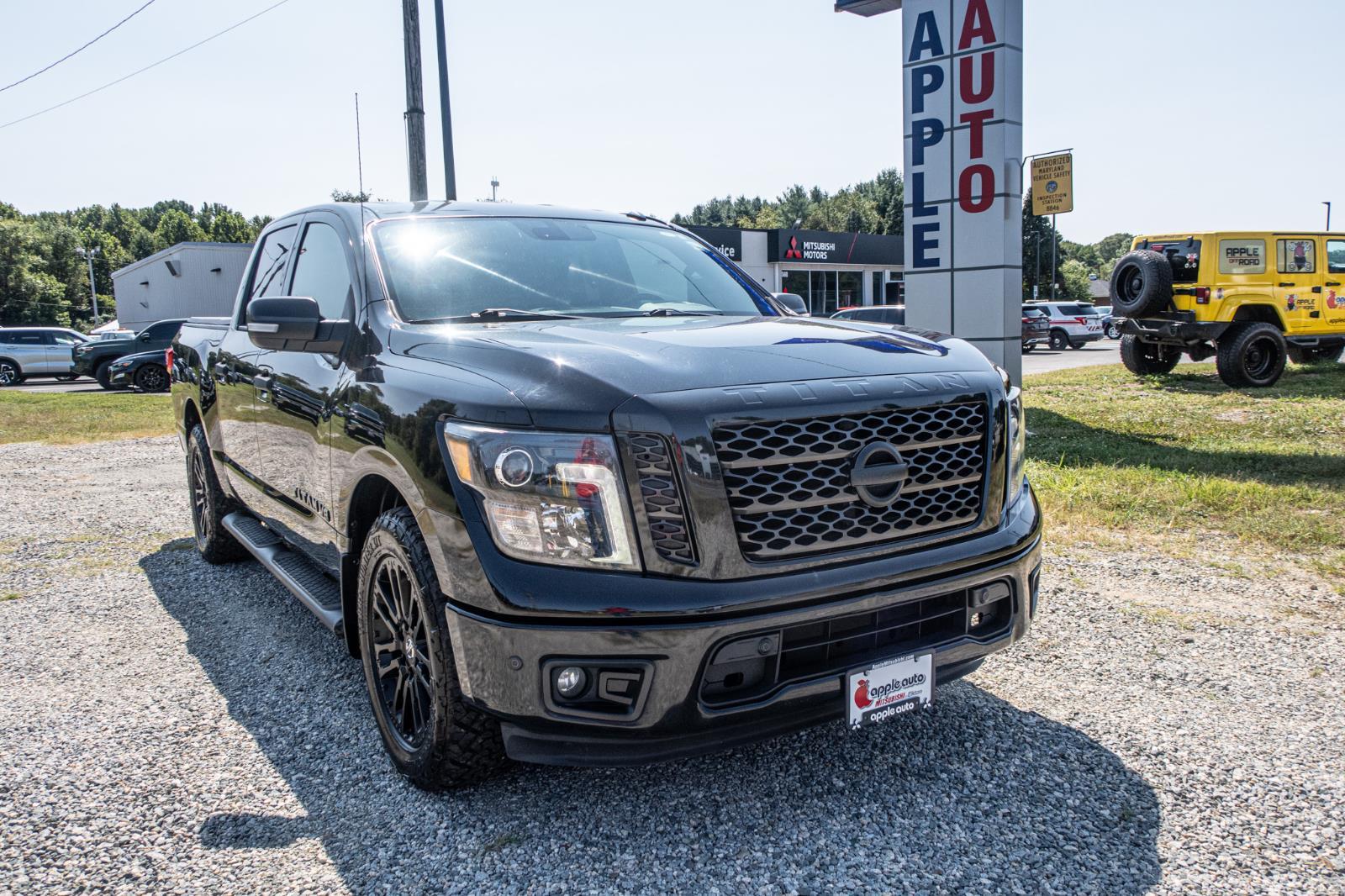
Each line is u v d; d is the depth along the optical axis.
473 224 3.81
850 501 2.46
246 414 4.39
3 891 2.36
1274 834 2.53
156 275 44.94
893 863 2.43
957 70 10.58
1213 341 15.07
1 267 89.62
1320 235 15.48
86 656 4.08
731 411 2.33
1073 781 2.83
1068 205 16.00
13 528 6.71
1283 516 5.83
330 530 3.38
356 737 3.23
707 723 2.32
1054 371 19.92
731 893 2.32
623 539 2.30
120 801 2.82
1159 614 4.27
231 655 4.06
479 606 2.38
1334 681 3.51
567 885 2.36
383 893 2.35
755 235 44.22
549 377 2.46
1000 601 2.76
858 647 2.51
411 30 14.83
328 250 3.88
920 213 11.09
